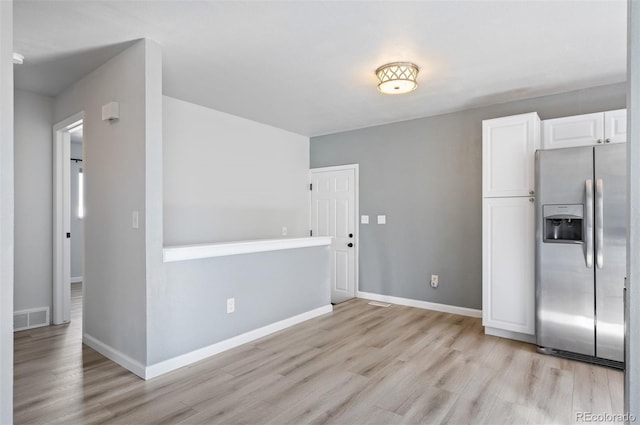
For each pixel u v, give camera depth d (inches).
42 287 148.0
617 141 117.6
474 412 84.2
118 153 110.7
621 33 97.6
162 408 85.2
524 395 91.7
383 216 191.9
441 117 173.5
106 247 115.7
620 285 107.3
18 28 94.1
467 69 121.5
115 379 99.6
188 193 158.9
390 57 112.8
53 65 118.1
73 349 121.3
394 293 187.6
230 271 124.9
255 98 152.3
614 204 108.1
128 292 106.1
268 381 99.1
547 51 108.5
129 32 97.2
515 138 129.8
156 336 102.3
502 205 132.1
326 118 182.7
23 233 143.4
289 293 148.9
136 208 103.5
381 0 82.8
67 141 152.6
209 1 82.8
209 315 117.3
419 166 179.8
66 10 85.7
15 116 141.2
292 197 211.6
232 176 177.8
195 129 161.6
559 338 115.9
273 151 199.8
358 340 131.5
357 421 80.6
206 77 129.3
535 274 121.6
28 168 144.6
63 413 82.6
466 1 83.1
